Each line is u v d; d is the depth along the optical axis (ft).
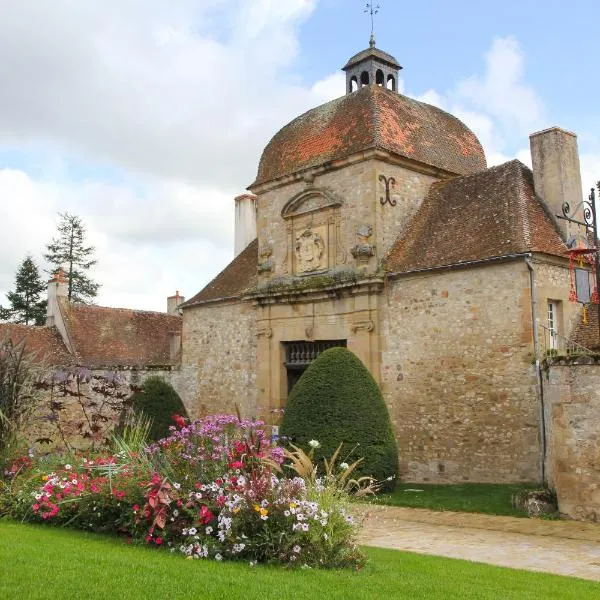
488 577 23.65
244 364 71.51
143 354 96.84
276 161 69.10
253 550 24.36
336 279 60.90
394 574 23.34
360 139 61.31
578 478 37.01
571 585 23.07
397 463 50.47
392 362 56.80
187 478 27.25
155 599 17.93
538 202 55.52
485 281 51.65
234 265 79.25
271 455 27.89
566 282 51.60
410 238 59.67
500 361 50.08
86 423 65.31
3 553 22.13
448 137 67.56
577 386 37.24
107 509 28.53
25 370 38.37
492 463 49.70
